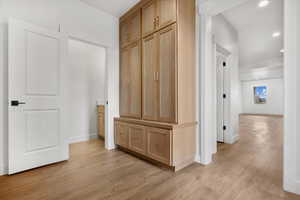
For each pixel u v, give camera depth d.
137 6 2.46
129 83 2.66
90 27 2.56
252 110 9.34
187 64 1.99
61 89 2.20
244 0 1.76
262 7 2.77
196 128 2.15
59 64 2.18
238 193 1.40
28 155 1.89
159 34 2.08
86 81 3.55
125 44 2.76
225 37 3.07
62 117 2.21
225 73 3.20
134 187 1.51
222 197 1.34
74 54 3.36
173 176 1.74
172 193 1.41
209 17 2.13
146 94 2.29
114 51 2.90
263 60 6.93
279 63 6.75
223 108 3.22
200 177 1.71
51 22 2.17
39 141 1.99
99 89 3.80
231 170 1.88
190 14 2.04
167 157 1.84
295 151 1.39
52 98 2.11
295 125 1.39
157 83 2.11
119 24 2.96
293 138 1.40
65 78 2.25
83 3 2.48
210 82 2.16
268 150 2.67
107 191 1.45
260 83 8.99
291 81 1.41
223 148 2.79
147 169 1.94
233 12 2.92
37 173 1.83
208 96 2.12
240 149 2.73
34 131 1.95
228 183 1.58
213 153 2.50
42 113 2.02
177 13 1.84
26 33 1.89
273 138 3.55
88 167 2.01
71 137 3.26
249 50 5.48
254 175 1.75
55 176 1.75
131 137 2.45
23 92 1.86
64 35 2.25
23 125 1.86
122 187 1.52
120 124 2.69
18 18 1.91
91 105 3.62
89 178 1.70
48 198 1.34
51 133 2.10
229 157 2.33
